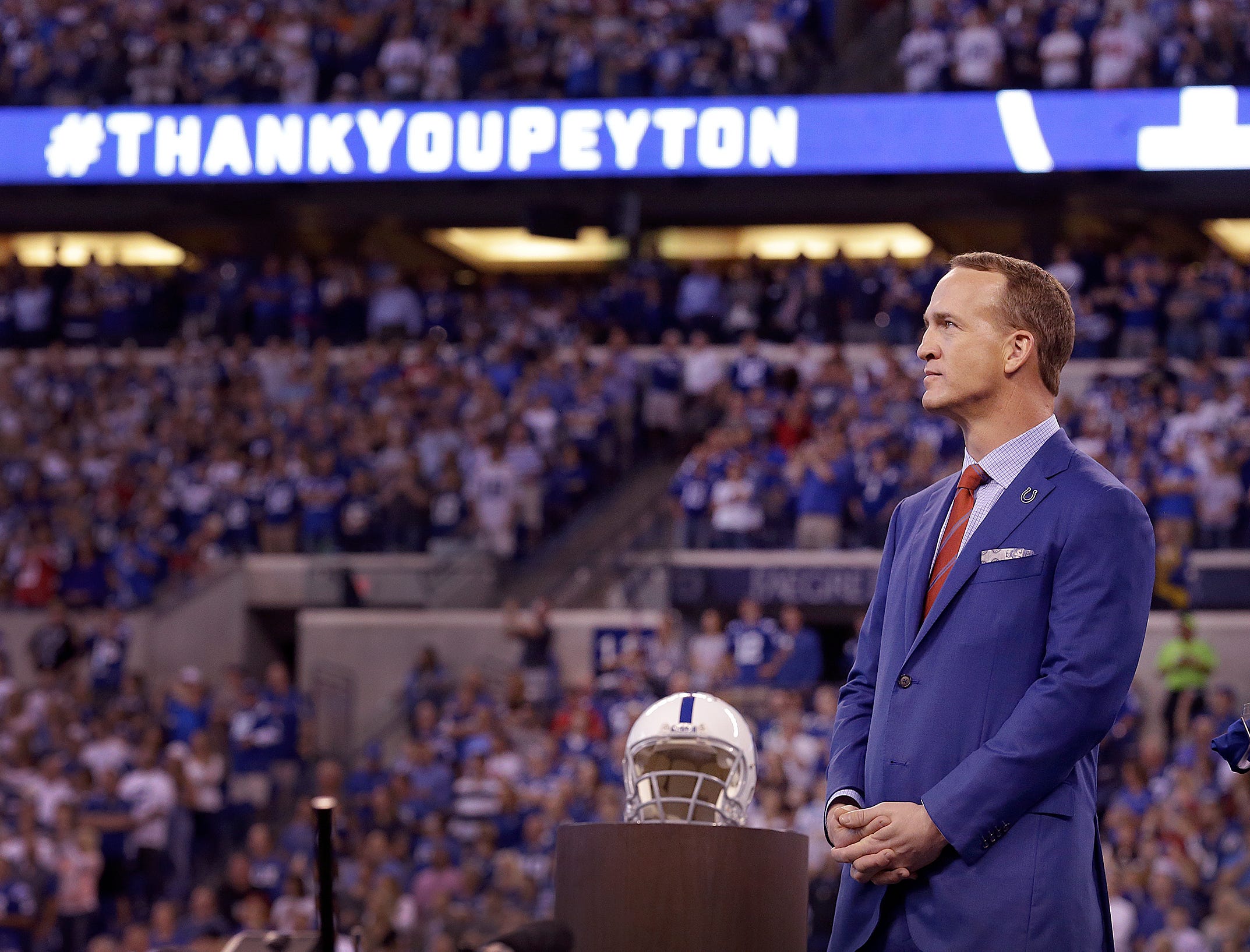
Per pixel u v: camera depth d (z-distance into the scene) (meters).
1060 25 43.44
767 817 24.42
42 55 48.12
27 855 27.69
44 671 37.62
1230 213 43.50
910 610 6.61
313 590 40.50
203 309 49.97
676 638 34.28
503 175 44.03
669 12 46.25
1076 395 42.59
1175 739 30.27
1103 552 6.30
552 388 42.38
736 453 39.00
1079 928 6.10
